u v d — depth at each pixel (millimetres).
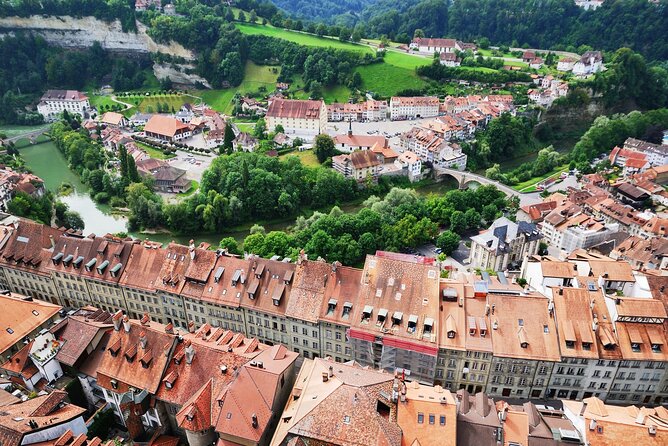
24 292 144000
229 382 85750
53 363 96000
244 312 115812
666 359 95875
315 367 88562
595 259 130875
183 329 126750
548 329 100250
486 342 99312
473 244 165875
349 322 105750
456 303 104875
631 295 118188
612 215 188750
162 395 88625
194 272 120250
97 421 92438
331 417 74750
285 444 73938
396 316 102750
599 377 99500
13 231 143000
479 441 75688
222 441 80500
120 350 95312
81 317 104125
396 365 104000
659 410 81438
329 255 162125
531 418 80750
